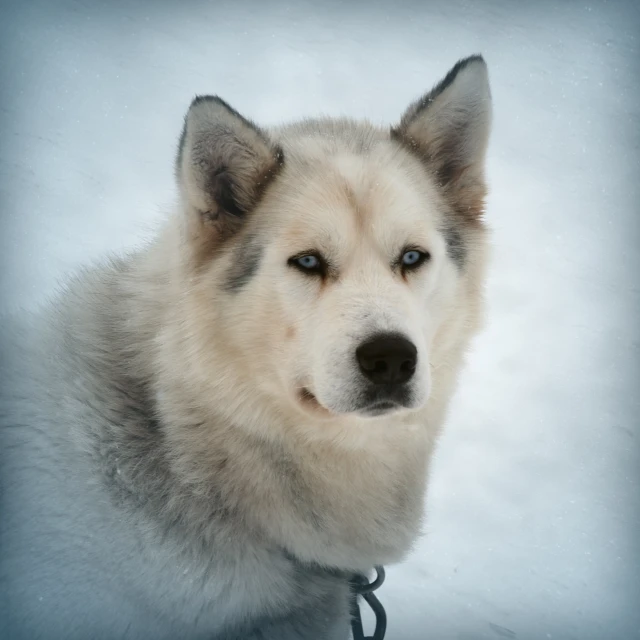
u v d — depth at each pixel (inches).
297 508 43.4
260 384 42.7
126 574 42.8
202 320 42.6
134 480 42.8
